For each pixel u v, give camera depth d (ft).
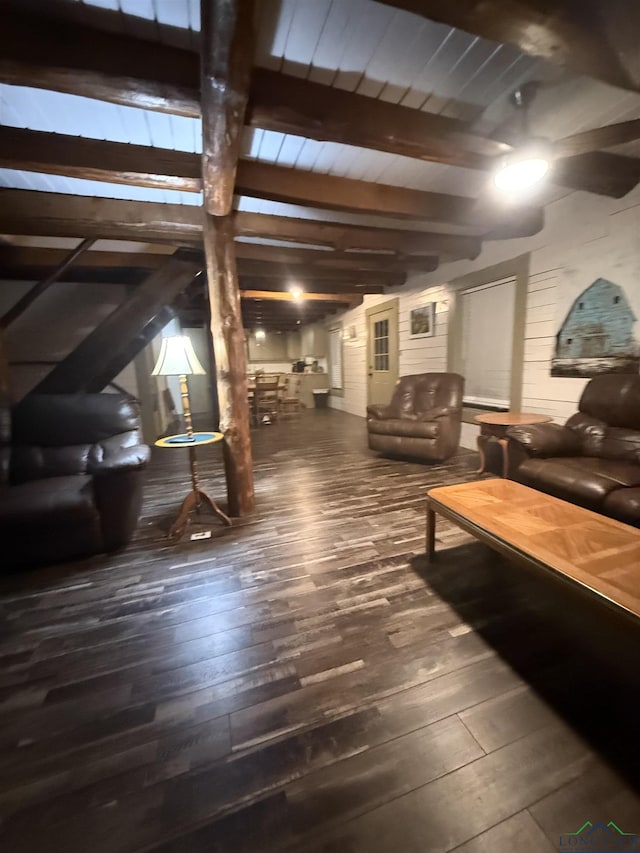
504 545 4.92
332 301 20.97
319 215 9.77
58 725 3.97
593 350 9.54
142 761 3.59
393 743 3.68
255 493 10.59
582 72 4.51
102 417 9.18
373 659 4.71
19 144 6.06
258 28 4.20
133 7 3.98
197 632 5.26
